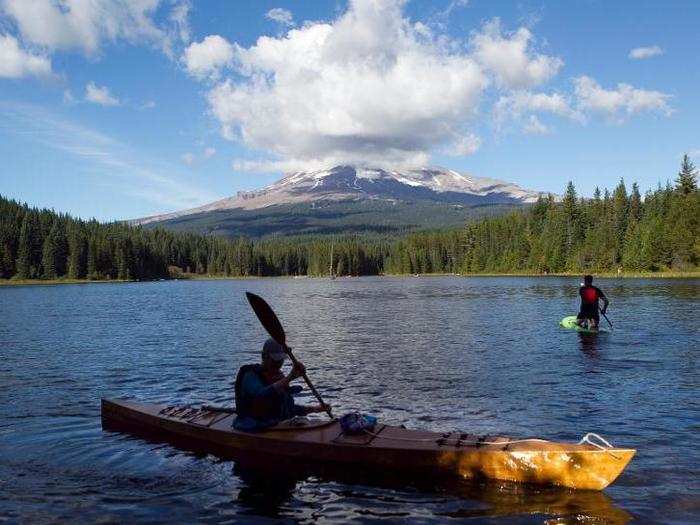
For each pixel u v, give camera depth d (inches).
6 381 602.2
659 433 378.6
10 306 1964.8
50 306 1956.2
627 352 713.0
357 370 630.5
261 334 1023.6
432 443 321.7
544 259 4931.1
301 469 330.0
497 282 3850.9
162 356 765.3
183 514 275.9
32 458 353.4
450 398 490.9
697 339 808.9
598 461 285.9
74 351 816.9
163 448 368.5
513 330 987.3
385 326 1104.2
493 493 290.2
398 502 284.0
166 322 1293.1
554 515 263.7
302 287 3973.9
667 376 561.0
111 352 806.5
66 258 5959.6
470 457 305.6
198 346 863.7
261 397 355.9
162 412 404.2
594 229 4648.1
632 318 1105.4
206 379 604.7
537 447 303.4
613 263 4291.3
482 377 577.9
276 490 302.0
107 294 3051.2
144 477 321.7
